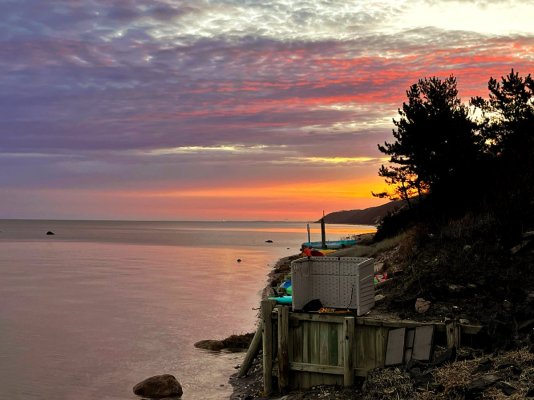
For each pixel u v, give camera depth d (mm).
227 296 41500
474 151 33094
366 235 66562
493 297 18750
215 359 22547
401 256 26703
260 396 16312
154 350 24375
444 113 35531
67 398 18141
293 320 15969
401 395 12586
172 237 187500
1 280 52188
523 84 34062
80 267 67375
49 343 25922
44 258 82312
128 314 33625
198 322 30953
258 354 21750
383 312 19406
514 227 22516
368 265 16953
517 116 32844
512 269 20156
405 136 37188
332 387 15234
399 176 40594
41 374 20891
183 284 49406
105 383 19719
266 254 95125
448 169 33719
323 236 58750
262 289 45531
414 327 14625
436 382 12469
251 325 30031
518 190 24875
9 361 22688
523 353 12812
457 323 14328
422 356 13930
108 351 24281
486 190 27484
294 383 15969
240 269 65500
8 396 18359
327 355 15539
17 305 37344
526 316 15266
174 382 18531
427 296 19594
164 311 34656
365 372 14914
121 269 65000
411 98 38500
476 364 12875
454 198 28844
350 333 15039
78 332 28375
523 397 10742
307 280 17125
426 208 31828
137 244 130625
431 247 24625
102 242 139625
